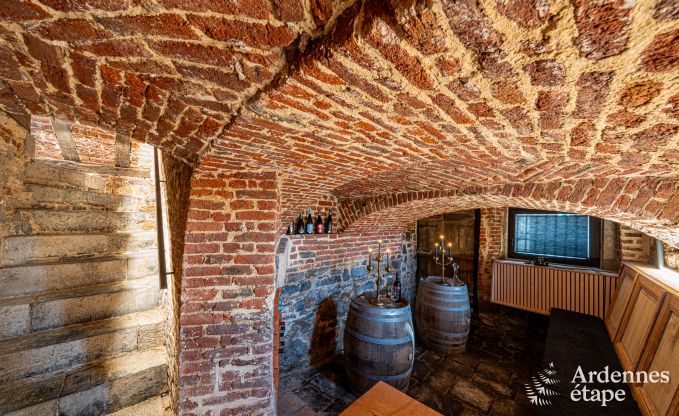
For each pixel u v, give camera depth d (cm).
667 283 250
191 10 65
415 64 74
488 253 568
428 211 452
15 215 249
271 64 85
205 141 158
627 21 49
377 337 309
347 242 437
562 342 320
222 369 202
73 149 340
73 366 226
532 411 293
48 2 65
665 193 187
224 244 205
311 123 126
